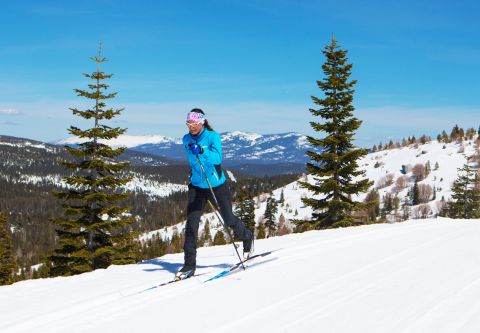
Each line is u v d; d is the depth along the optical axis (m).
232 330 3.28
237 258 6.61
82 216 20.94
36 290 4.79
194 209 5.30
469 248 6.64
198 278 5.04
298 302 3.93
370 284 4.52
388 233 8.54
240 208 46.84
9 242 36.16
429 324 3.26
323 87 25.92
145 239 139.88
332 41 25.92
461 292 4.11
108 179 20.55
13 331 3.44
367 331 3.17
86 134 20.72
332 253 6.38
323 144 25.23
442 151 195.00
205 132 5.21
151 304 4.00
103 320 3.58
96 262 20.95
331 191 25.83
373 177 189.12
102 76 20.89
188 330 3.30
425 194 153.75
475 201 52.91
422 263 5.54
